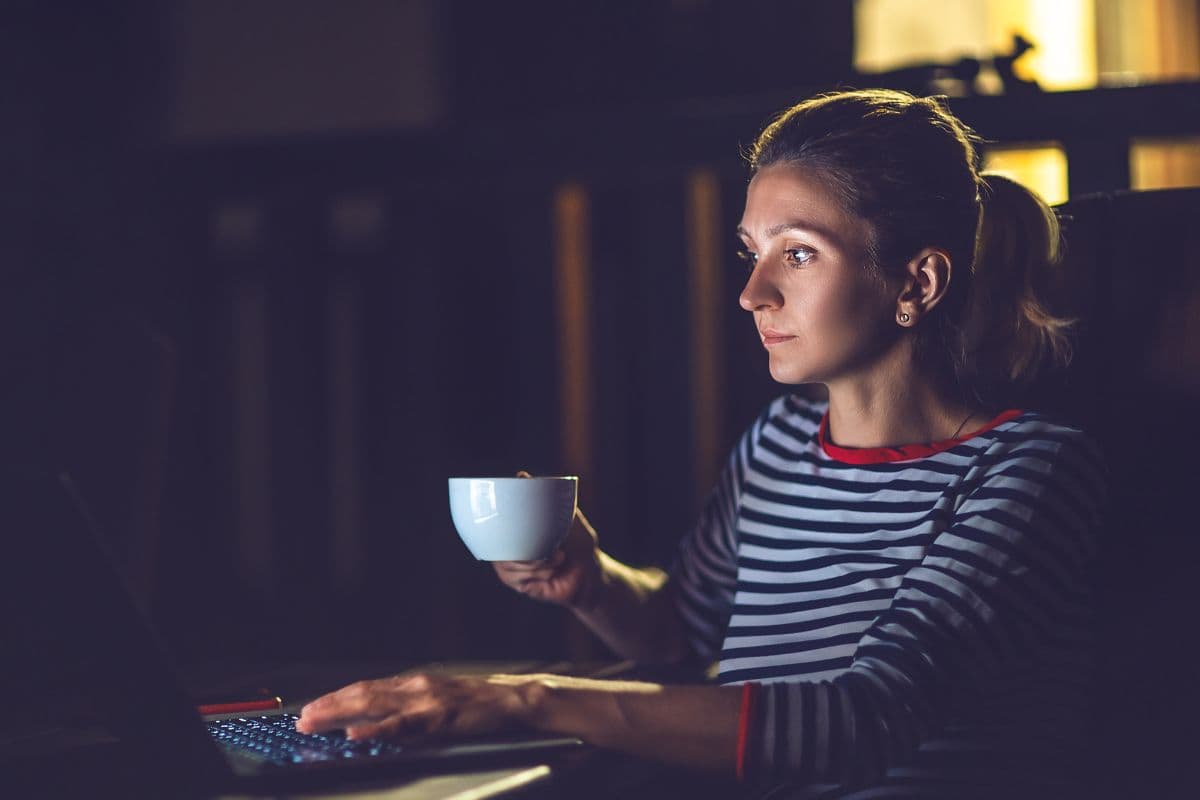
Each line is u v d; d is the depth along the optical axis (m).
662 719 0.97
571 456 2.90
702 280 2.81
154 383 1.44
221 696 1.16
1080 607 1.18
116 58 3.97
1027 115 1.90
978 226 1.29
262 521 3.50
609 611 1.40
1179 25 3.18
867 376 1.27
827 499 1.29
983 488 1.16
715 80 3.39
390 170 2.60
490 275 3.20
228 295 3.51
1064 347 1.31
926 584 1.09
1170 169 3.16
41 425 1.34
